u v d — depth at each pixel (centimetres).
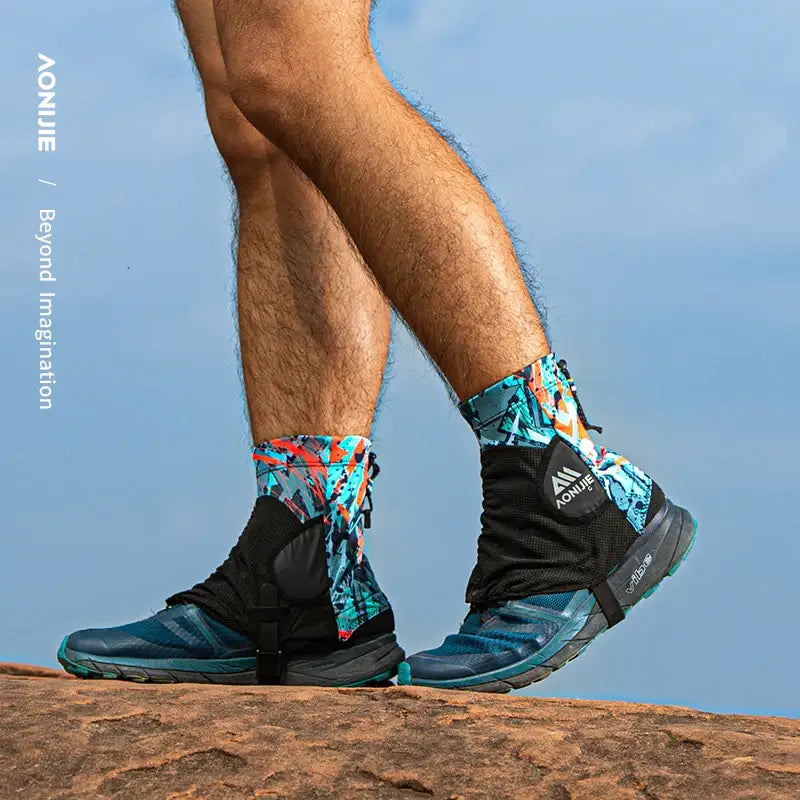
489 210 147
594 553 158
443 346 150
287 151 151
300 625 176
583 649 159
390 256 146
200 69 196
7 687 144
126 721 128
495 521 162
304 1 146
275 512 178
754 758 113
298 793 110
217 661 179
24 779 114
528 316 151
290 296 188
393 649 183
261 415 188
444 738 121
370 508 185
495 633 160
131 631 179
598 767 113
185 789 111
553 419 156
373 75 147
